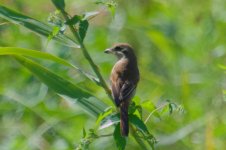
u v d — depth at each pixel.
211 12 16.53
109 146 12.66
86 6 15.29
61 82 8.83
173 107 8.51
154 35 15.47
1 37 14.15
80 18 8.50
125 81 10.34
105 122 8.39
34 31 8.74
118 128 8.37
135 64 11.15
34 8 15.36
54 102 13.38
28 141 12.59
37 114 13.24
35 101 13.32
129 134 8.84
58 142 12.70
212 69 15.09
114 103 8.85
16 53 8.64
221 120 13.48
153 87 14.84
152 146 8.49
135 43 15.57
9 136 12.94
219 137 12.84
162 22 16.19
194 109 13.70
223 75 14.83
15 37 14.21
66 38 8.65
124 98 8.95
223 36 16.17
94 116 8.70
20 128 13.10
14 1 15.27
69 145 12.67
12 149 12.59
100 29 15.43
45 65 13.72
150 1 16.56
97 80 8.77
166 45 15.47
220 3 16.58
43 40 14.27
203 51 15.74
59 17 8.54
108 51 11.58
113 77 10.54
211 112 13.55
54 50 14.09
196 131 13.04
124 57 11.26
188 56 15.57
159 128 12.94
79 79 13.81
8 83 13.84
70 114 13.09
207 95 14.17
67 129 12.96
